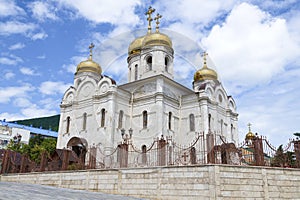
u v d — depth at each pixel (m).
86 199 9.29
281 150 14.41
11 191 8.88
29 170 18.98
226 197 10.62
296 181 12.52
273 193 11.70
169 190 11.62
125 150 15.18
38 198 7.78
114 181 13.27
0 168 23.05
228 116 31.03
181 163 13.59
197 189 10.95
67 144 26.17
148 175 12.36
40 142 40.62
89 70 33.22
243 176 11.23
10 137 51.94
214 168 10.77
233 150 12.93
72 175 15.18
